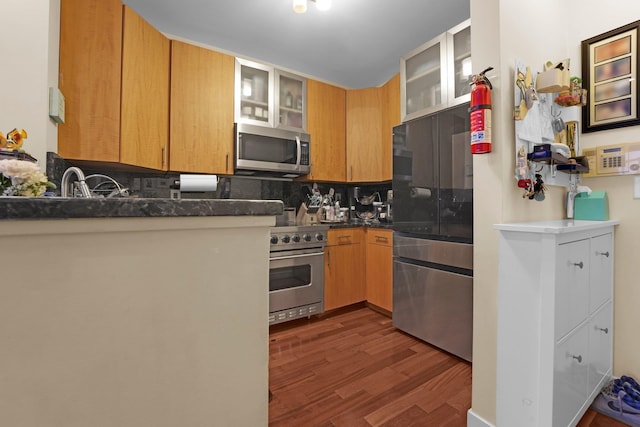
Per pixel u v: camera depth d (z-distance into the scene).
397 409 1.46
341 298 2.83
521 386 1.14
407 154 2.30
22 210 0.43
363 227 2.99
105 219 0.49
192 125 2.37
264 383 0.67
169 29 2.45
